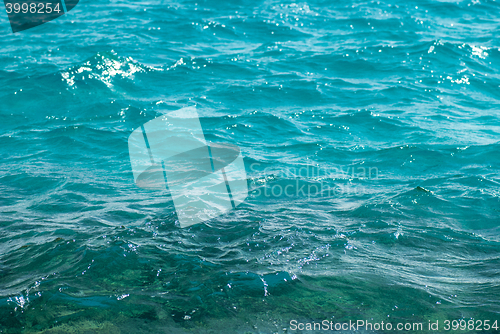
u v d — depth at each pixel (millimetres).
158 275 4758
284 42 24375
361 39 24156
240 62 20422
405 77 17781
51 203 7555
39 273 4828
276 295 4418
